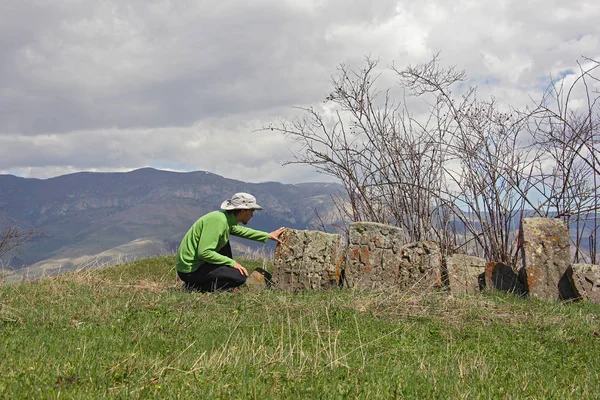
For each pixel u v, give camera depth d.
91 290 9.97
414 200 14.20
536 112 13.11
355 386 4.79
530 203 13.20
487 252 13.65
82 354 5.39
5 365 4.88
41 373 4.66
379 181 14.34
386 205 14.32
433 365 5.98
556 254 10.93
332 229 14.55
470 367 5.92
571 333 8.07
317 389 4.66
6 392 4.12
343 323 8.08
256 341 6.66
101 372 4.78
